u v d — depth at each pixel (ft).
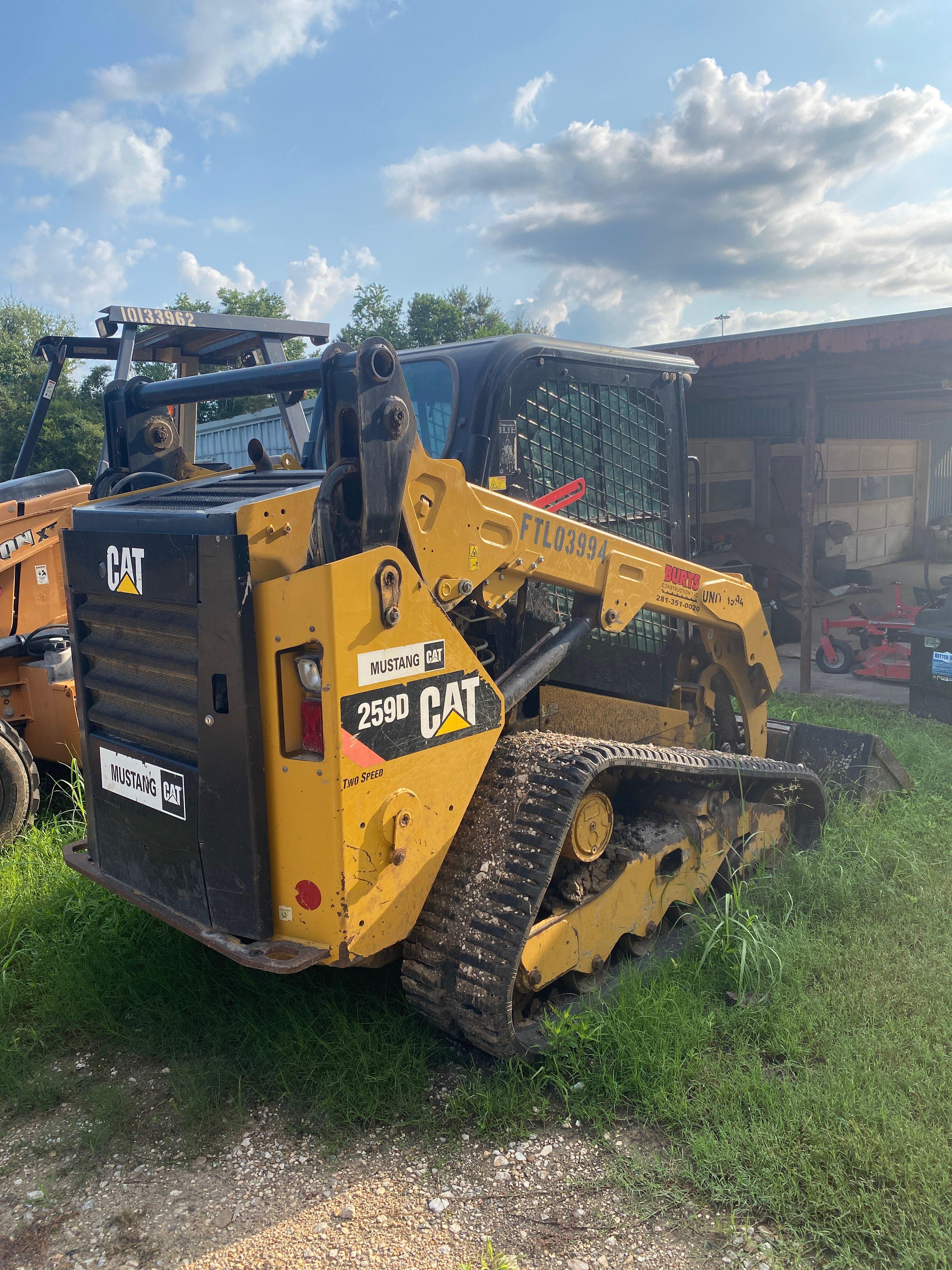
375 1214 7.89
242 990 10.93
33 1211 8.05
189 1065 9.89
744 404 47.93
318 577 7.66
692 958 11.46
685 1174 8.17
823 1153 8.05
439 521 9.18
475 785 9.45
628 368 13.16
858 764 16.65
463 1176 8.33
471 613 10.79
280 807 8.16
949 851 14.66
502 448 11.25
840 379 32.32
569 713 12.52
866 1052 9.47
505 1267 7.14
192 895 8.84
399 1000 10.61
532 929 9.46
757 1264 7.25
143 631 8.98
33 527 17.34
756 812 13.55
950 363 28.25
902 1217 7.34
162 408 14.28
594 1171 8.35
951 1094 8.77
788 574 43.06
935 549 63.16
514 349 11.38
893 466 61.82
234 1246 7.59
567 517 12.37
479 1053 9.86
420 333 117.29
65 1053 10.38
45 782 17.85
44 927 12.53
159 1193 8.21
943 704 24.20
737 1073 9.20
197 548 8.08
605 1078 9.25
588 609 11.76
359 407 7.93
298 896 8.21
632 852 11.10
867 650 32.68
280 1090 9.52
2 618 17.20
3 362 98.63
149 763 9.14
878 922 12.53
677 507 14.28
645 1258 7.36
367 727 8.08
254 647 7.98
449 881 9.43
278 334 22.57
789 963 11.02
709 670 14.93
